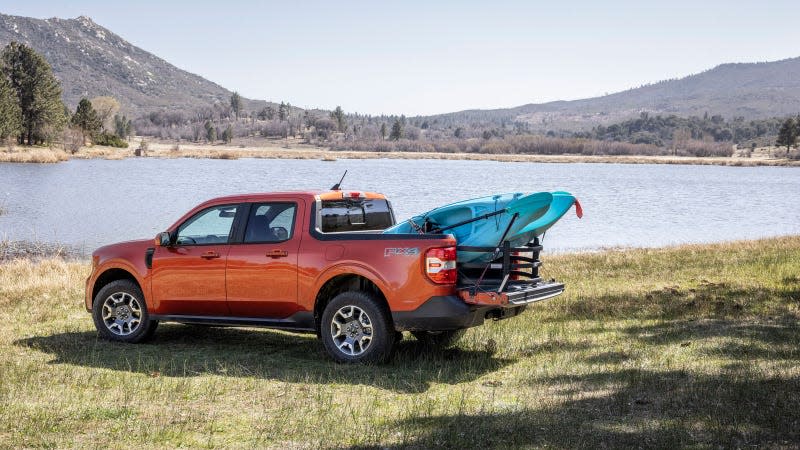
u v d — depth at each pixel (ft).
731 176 411.95
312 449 16.70
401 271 23.63
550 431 17.60
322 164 467.52
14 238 90.58
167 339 29.58
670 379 22.11
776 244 67.10
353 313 24.79
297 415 19.25
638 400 20.03
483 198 25.14
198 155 545.44
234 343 28.78
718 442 16.61
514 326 31.30
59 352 27.04
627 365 24.18
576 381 22.40
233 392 21.66
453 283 23.57
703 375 22.49
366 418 18.94
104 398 20.94
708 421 18.06
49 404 20.24
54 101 416.26
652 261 55.98
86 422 18.62
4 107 361.92
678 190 242.78
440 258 23.32
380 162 562.25
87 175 245.04
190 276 27.14
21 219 112.68
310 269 25.04
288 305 25.54
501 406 19.98
